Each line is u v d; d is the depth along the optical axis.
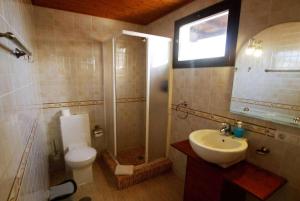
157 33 2.62
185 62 2.13
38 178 1.28
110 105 2.58
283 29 1.24
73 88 2.52
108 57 2.47
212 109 1.85
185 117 2.23
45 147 2.25
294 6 1.18
